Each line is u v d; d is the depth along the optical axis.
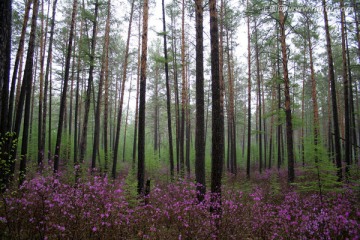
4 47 4.15
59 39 21.52
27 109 9.85
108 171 15.73
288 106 11.66
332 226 4.69
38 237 4.39
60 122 11.17
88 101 15.17
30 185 5.28
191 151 23.09
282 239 4.93
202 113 8.41
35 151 21.05
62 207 4.76
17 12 14.09
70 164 14.20
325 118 33.53
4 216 4.72
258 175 18.23
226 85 26.09
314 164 7.72
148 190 7.60
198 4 8.55
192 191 6.84
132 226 5.02
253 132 17.77
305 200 7.88
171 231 5.10
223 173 16.03
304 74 23.66
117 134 15.95
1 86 4.13
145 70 9.62
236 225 5.34
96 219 4.54
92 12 15.78
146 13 9.73
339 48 22.88
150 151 22.30
